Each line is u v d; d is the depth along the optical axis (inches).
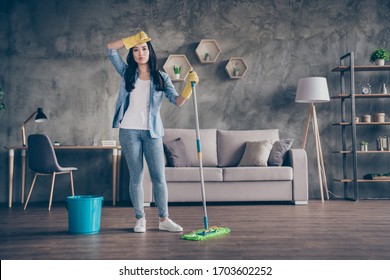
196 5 220.4
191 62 219.0
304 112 218.8
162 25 219.1
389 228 117.6
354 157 201.2
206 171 179.8
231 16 221.1
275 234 107.9
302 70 220.2
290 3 222.1
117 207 178.4
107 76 216.4
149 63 108.0
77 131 213.9
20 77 213.2
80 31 216.5
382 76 220.2
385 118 219.0
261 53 220.5
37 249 90.1
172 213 153.6
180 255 83.7
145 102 108.6
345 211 157.8
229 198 181.3
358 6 222.8
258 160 188.5
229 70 217.5
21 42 213.9
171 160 189.2
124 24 218.1
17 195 208.8
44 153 170.6
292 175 182.7
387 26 222.5
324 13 222.2
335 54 221.1
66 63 215.2
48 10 215.9
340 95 206.4
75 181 212.2
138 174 110.6
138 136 108.4
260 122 218.2
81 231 108.8
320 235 106.2
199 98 217.8
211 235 103.5
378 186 216.7
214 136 205.9
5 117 211.2
